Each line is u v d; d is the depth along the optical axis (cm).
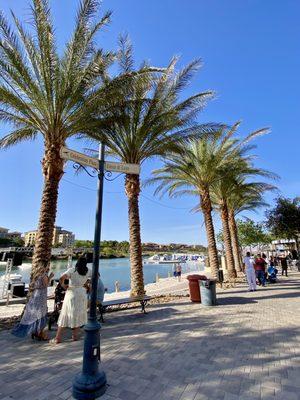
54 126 875
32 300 572
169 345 527
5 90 825
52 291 1479
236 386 363
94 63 836
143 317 784
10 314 935
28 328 549
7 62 800
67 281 572
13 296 1387
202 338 569
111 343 545
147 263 7925
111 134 1119
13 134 994
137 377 391
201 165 1634
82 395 332
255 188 2061
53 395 343
